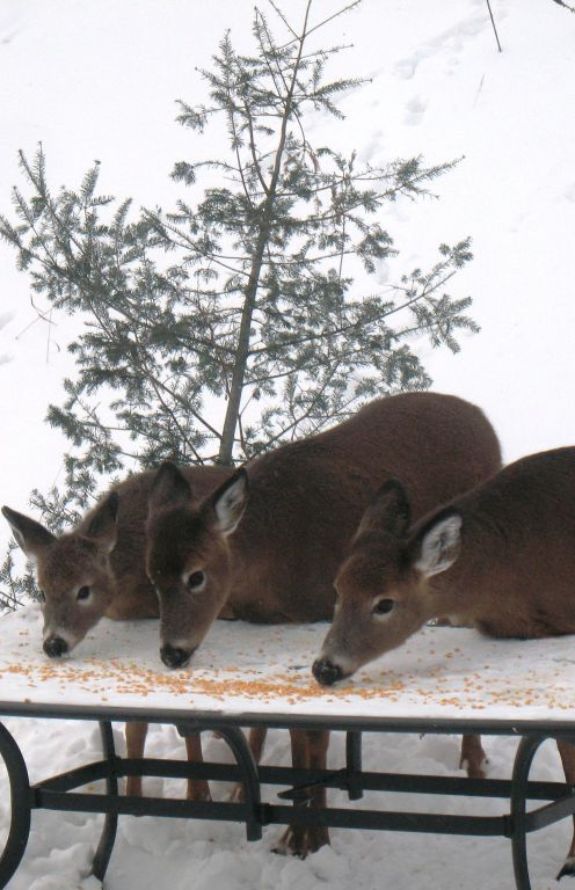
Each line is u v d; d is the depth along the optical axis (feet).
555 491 20.49
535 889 19.49
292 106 33.63
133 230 33.99
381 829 18.19
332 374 33.58
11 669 18.84
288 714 15.26
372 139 65.62
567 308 52.01
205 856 20.94
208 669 19.04
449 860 20.54
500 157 63.16
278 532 22.45
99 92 76.59
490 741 24.73
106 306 33.58
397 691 16.88
